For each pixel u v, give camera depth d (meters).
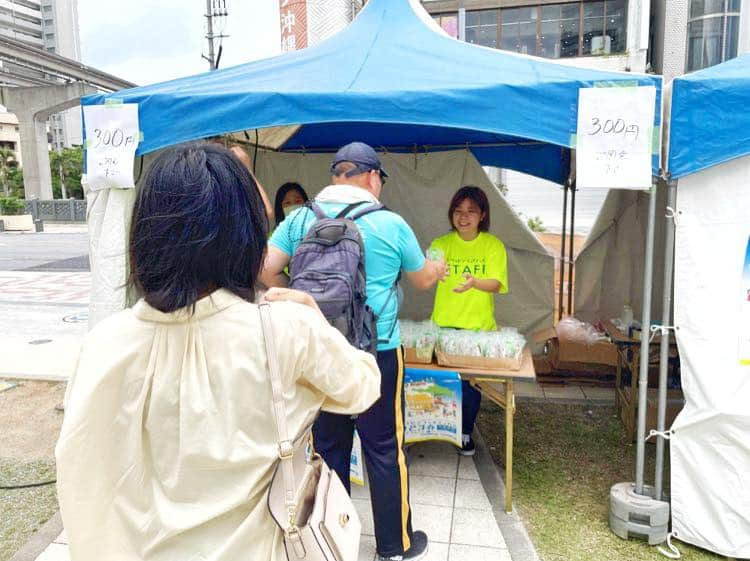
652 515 2.84
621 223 5.26
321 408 1.20
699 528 2.77
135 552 1.06
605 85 2.57
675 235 2.72
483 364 3.15
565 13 15.97
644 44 13.19
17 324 8.48
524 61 3.21
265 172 5.63
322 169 5.57
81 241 24.97
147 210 1.03
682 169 2.58
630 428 4.07
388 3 3.88
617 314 5.39
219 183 1.04
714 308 2.66
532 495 3.38
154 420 1.04
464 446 3.83
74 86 36.12
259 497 1.07
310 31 7.78
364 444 2.61
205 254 1.02
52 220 37.09
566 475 3.62
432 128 4.92
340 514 1.22
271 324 1.08
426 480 3.54
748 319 2.61
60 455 1.01
